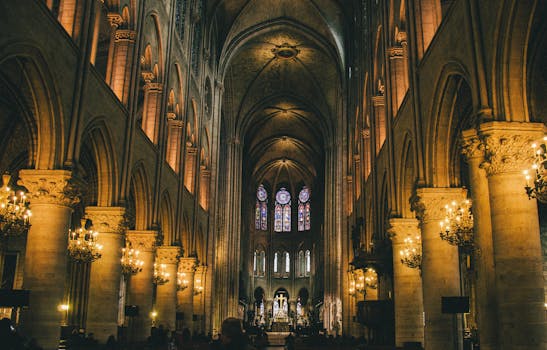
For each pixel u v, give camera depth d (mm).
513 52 10992
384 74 23156
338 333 43688
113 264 18641
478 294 11812
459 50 13266
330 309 48750
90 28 16141
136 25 20859
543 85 14297
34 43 12953
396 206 20547
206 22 37562
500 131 10922
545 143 10344
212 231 38688
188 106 30641
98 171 18766
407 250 19484
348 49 39219
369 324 21469
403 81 21812
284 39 47188
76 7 15875
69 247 18094
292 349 24422
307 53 49031
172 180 27469
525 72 11117
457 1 13391
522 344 10094
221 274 47719
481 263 11688
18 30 12320
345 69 41125
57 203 14430
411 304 19516
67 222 14789
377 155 25734
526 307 10219
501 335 10422
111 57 20188
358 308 22328
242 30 43906
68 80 14930
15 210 13984
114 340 17016
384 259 22656
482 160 11555
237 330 4840
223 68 43188
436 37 15273
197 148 33750
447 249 15797
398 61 22047
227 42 42875
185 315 31547
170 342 18859
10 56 12227
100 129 17859
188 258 31781
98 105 17141
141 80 28094
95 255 18188
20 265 26000
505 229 10664
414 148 17062
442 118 15633
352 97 36750
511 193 10750
